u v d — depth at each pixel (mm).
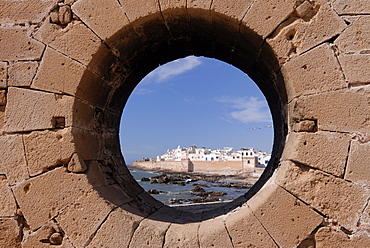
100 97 4008
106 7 3293
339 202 2904
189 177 47250
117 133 5148
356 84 2992
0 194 3215
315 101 3029
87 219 3141
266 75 4113
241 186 31125
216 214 3953
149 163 95250
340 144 2947
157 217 3723
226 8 3168
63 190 3186
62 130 3238
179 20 3504
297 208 2955
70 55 3297
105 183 3695
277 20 3119
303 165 3018
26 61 3326
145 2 3244
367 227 2832
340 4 3111
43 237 3143
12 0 3424
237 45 3881
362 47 3035
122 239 3090
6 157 3234
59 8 3338
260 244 2963
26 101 3277
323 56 3057
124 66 4168
